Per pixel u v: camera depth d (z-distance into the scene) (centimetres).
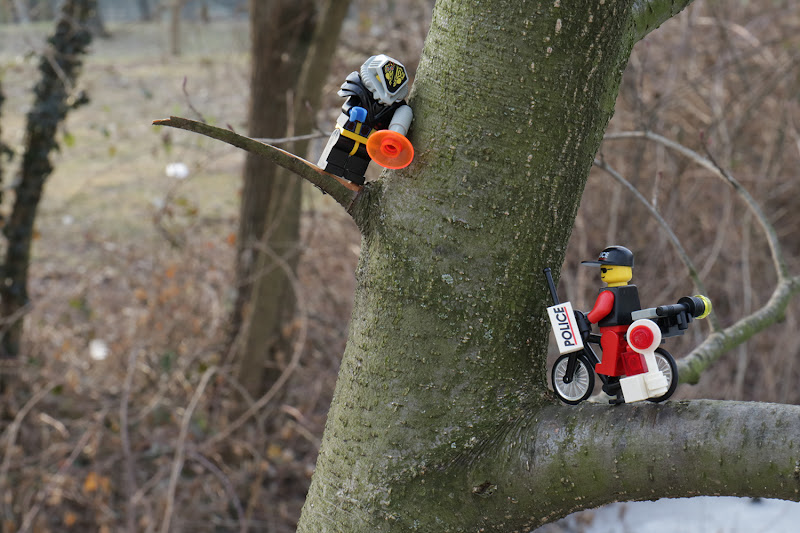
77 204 854
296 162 134
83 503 480
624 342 130
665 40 713
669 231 233
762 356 598
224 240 710
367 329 139
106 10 1334
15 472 508
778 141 681
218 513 524
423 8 656
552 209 132
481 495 130
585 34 128
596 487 121
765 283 671
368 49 679
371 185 141
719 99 658
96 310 647
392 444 135
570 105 130
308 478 571
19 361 544
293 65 564
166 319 602
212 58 995
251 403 487
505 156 130
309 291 663
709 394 601
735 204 679
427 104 134
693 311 132
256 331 544
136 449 519
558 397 135
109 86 994
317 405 621
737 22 744
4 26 853
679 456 115
